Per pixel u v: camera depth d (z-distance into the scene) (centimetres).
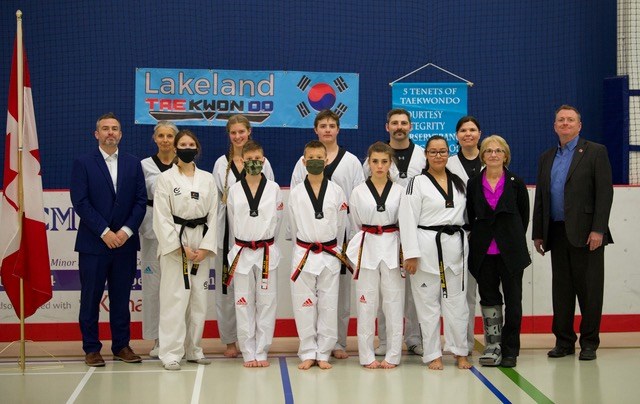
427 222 654
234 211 666
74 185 672
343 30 883
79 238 675
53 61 861
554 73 895
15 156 661
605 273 801
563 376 629
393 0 884
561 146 705
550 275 802
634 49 869
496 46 891
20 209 657
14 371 652
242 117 709
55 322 778
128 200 680
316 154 648
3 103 860
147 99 862
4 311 773
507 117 895
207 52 873
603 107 885
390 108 886
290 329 797
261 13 876
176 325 658
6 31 858
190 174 670
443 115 888
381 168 654
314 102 878
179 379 620
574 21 895
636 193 800
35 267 659
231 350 715
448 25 888
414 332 717
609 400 560
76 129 866
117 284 682
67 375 636
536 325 803
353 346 757
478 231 658
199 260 661
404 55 887
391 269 654
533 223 716
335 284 659
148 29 867
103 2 862
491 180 659
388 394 574
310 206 655
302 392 580
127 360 685
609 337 785
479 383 605
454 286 653
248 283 663
